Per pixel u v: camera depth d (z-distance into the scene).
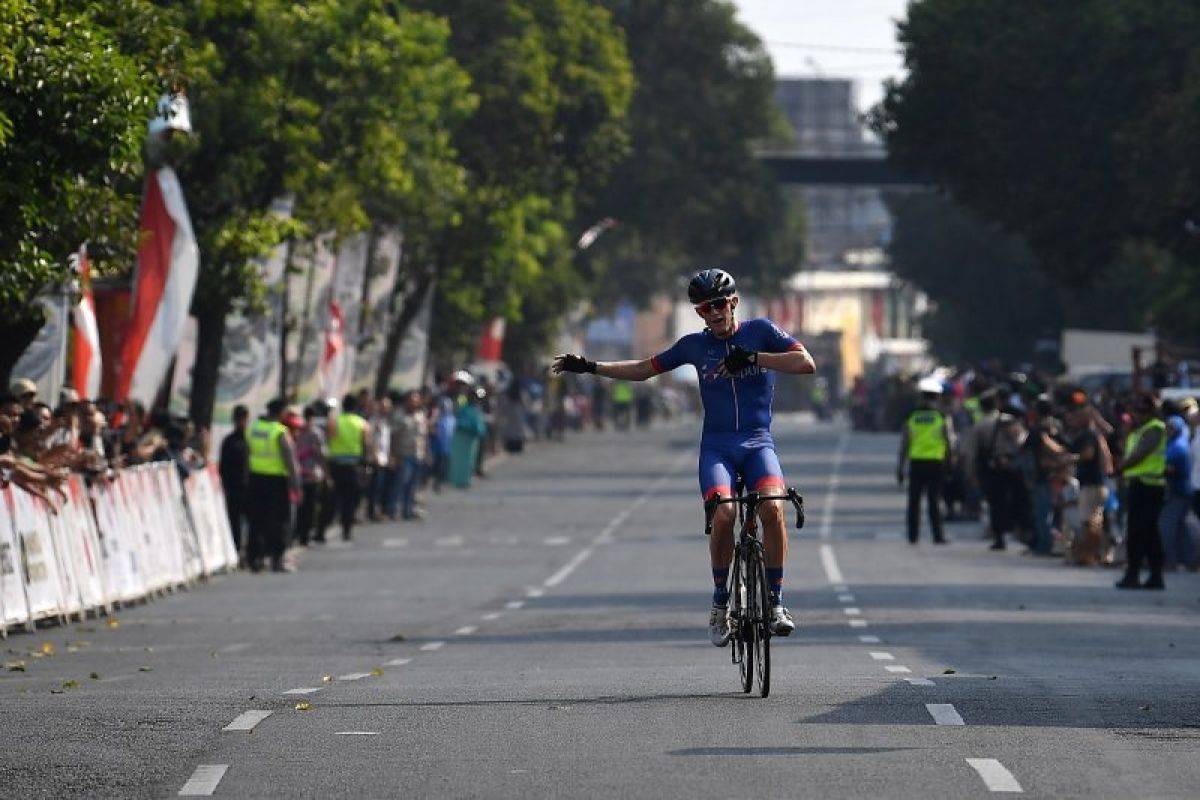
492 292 149.25
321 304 95.25
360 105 87.19
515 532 98.88
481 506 117.38
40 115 50.06
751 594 33.69
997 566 77.31
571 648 47.62
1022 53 121.44
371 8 86.62
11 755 27.88
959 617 55.62
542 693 35.09
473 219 134.38
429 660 44.62
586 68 151.75
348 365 103.75
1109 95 120.31
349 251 103.44
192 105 79.81
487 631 53.38
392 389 111.50
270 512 77.56
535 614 59.12
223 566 76.56
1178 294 144.75
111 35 54.03
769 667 34.19
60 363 66.81
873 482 137.25
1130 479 66.75
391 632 53.53
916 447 88.25
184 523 71.25
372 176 90.50
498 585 71.00
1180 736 28.81
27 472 51.91
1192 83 108.44
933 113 127.50
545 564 80.56
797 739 28.59
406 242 123.38
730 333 33.12
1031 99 122.69
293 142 83.25
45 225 52.69
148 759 27.34
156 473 68.19
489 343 163.25
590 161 154.75
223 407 85.75
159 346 70.31
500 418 174.88
